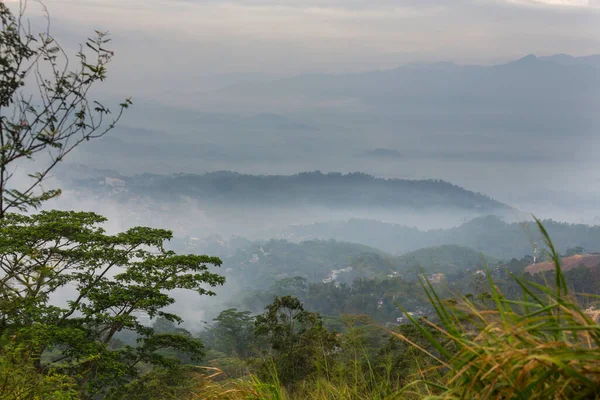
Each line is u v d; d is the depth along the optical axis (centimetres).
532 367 143
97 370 1441
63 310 1625
